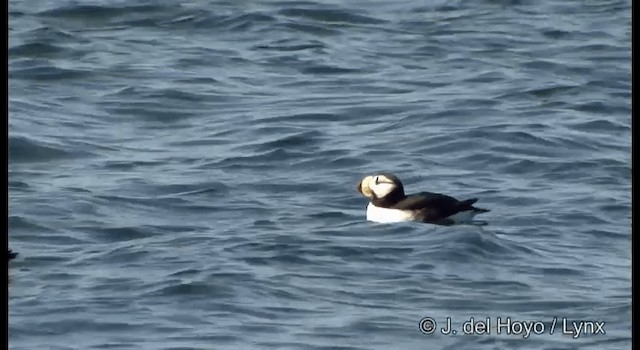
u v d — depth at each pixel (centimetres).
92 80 2916
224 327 1605
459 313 1664
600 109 2705
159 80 2916
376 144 2461
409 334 1602
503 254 1858
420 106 2717
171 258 1831
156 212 2097
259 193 2200
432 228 1923
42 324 1606
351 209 2095
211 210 2108
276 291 1711
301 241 1889
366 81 2919
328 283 1745
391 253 1848
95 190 2184
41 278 1758
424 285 1747
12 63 2989
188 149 2464
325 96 2812
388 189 1975
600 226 2017
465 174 2311
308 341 1573
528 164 2344
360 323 1622
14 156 2394
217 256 1833
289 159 2395
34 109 2698
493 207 2117
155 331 1595
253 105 2753
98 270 1791
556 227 2002
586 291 1739
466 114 2662
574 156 2383
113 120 2675
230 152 2434
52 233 1966
